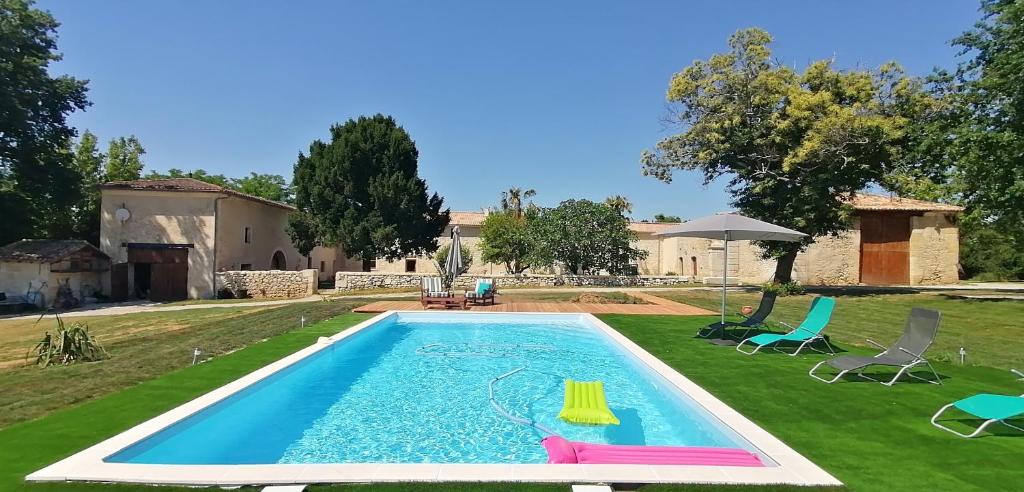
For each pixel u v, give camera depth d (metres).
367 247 33.34
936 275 29.28
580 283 29.11
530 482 3.73
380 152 34.19
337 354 9.80
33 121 27.23
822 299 9.55
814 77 21.78
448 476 3.79
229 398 6.02
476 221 45.09
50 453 4.41
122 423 5.25
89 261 24.80
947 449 4.63
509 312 15.33
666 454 4.43
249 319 14.14
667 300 19.56
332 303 18.89
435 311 15.45
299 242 33.62
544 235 30.70
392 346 11.10
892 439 4.88
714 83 22.44
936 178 20.30
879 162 21.12
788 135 21.41
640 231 46.16
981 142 17.00
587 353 10.41
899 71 20.69
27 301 22.28
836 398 6.27
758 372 7.66
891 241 29.48
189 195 26.42
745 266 30.78
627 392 7.54
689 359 8.62
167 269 26.02
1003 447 4.67
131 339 11.00
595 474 3.85
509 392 7.53
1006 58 16.64
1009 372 7.67
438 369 8.95
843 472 4.11
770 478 3.88
